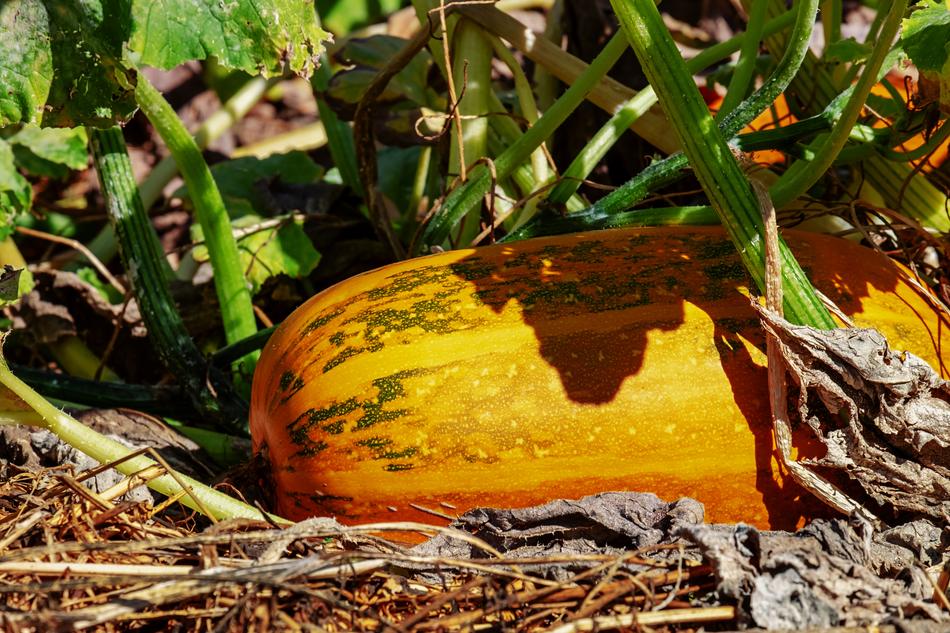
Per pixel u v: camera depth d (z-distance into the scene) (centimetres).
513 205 129
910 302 117
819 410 112
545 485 112
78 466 121
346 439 113
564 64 134
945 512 111
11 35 118
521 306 114
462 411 112
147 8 119
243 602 104
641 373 112
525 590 107
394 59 131
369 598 107
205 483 125
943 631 104
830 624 105
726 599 106
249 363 135
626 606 107
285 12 120
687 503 111
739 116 122
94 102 120
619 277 115
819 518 111
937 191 132
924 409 110
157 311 131
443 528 108
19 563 105
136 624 105
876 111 132
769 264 112
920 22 116
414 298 115
